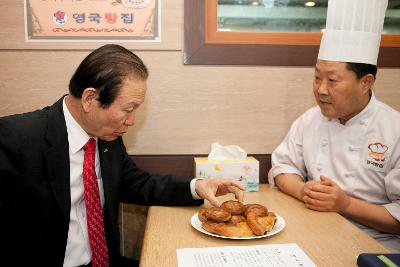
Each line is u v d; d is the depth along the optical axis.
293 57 1.60
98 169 1.23
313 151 1.48
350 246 0.95
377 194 1.37
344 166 1.40
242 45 1.57
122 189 1.35
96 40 1.54
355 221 1.32
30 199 1.04
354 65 1.22
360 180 1.37
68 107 1.12
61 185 1.07
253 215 1.04
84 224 1.17
